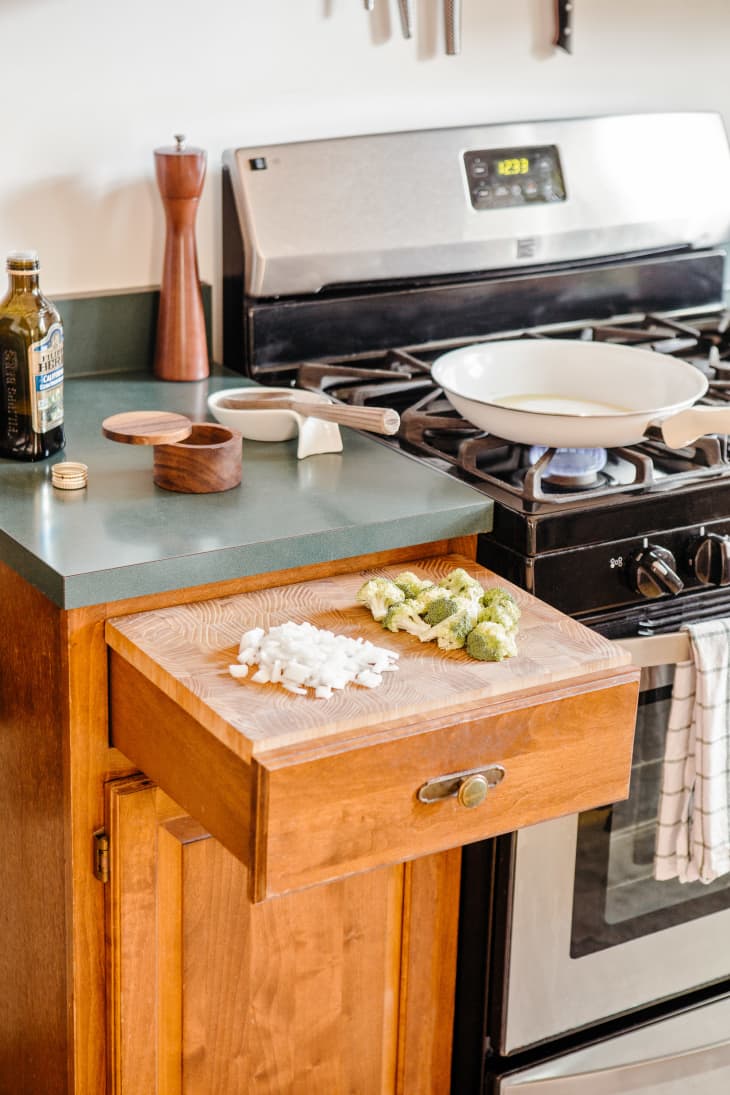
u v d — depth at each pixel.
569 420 1.60
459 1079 1.87
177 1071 1.62
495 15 2.12
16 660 1.54
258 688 1.27
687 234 2.27
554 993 1.80
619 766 1.38
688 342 2.11
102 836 1.49
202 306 1.93
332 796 1.21
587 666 1.34
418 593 1.43
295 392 1.80
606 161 2.18
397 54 2.06
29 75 1.82
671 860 1.74
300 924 1.62
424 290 2.06
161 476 1.56
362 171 1.99
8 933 1.73
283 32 1.97
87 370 1.95
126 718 1.42
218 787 1.25
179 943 1.56
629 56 2.26
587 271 2.20
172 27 1.89
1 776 1.66
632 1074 1.90
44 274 1.91
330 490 1.58
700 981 1.92
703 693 1.65
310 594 1.47
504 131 2.09
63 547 1.40
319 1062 1.71
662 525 1.63
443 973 1.77
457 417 1.86
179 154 1.83
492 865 1.70
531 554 1.56
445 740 1.25
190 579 1.40
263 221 1.92
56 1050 1.64
